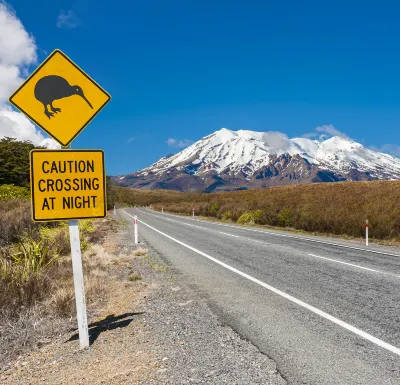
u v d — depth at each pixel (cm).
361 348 404
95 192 427
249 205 3278
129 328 488
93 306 600
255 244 1403
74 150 421
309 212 2225
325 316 517
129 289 712
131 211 6388
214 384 330
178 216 4266
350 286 697
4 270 706
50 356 410
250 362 373
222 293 661
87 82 436
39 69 420
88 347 426
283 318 511
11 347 433
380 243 1490
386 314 523
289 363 370
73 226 422
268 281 749
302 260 1013
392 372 347
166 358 388
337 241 1537
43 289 648
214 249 1263
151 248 1333
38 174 409
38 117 418
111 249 1340
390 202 2080
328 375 343
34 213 406
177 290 695
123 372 360
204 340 436
